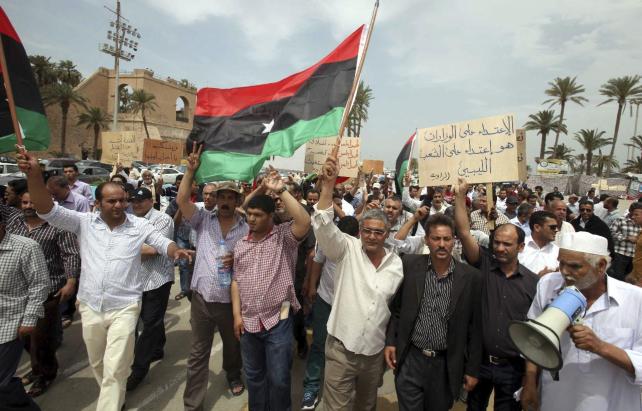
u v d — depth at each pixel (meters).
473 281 2.60
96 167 19.88
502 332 2.71
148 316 3.85
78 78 50.12
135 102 44.59
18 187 4.57
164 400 3.65
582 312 1.85
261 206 2.95
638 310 1.99
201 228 3.54
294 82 3.67
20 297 2.82
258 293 2.93
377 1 3.04
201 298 3.35
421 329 2.66
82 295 3.15
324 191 2.69
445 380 2.64
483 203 5.55
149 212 4.36
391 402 3.88
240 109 3.79
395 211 4.90
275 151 3.55
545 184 38.66
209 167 3.70
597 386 2.05
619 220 6.53
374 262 2.78
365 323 2.66
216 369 4.28
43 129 3.52
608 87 41.34
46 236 3.73
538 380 2.43
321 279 3.69
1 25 3.27
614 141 43.34
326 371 2.81
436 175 4.30
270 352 2.96
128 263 3.20
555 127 43.19
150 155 8.69
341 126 2.92
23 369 4.14
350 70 3.40
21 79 3.39
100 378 3.27
